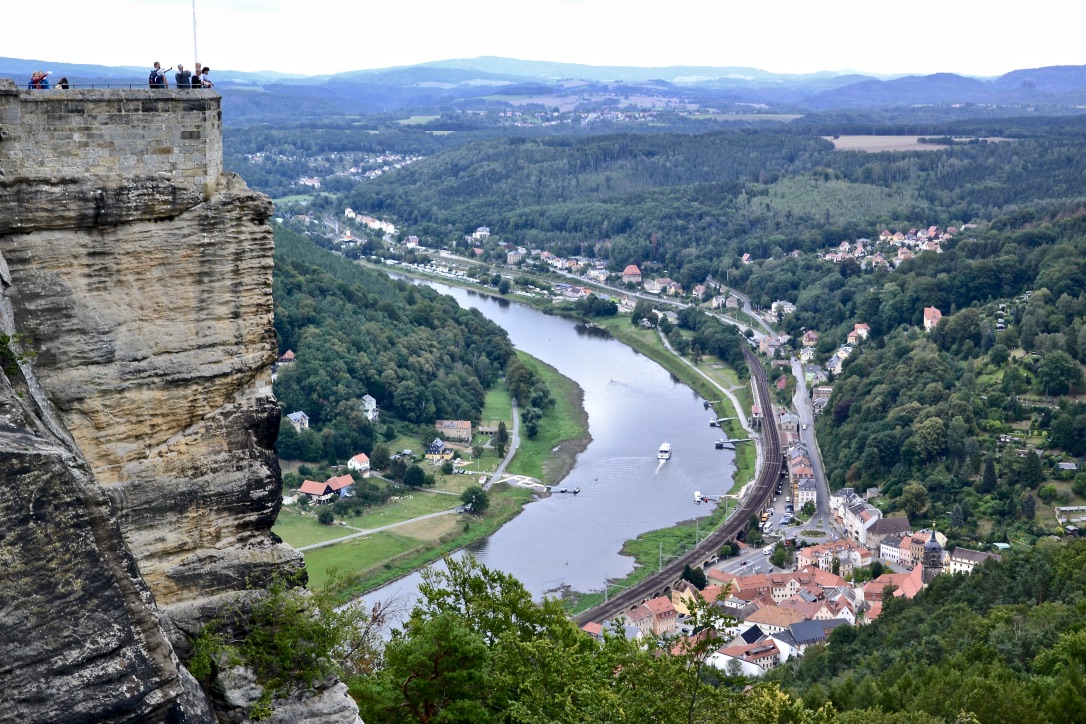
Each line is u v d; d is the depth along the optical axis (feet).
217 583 176.86
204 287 173.47
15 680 124.98
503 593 269.23
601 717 215.51
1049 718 337.52
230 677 174.70
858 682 481.05
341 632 185.78
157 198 167.22
